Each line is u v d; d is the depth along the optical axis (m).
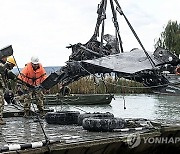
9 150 5.77
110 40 13.23
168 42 45.28
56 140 6.35
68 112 9.44
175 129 7.73
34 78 10.60
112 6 13.00
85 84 26.88
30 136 7.39
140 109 22.25
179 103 26.00
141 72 11.12
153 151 7.86
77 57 12.87
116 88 29.88
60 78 11.13
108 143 6.69
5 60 9.12
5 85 9.14
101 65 11.05
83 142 6.41
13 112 11.28
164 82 11.79
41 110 10.98
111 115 8.72
